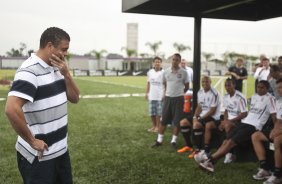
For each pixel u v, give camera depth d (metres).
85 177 4.66
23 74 2.28
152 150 6.15
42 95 2.37
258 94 5.00
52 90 2.42
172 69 6.34
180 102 6.27
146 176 4.72
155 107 7.84
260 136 4.73
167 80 6.36
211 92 5.79
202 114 5.90
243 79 10.71
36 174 2.42
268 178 4.54
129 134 7.56
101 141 6.86
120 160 5.48
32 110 2.36
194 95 6.45
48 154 2.44
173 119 6.34
